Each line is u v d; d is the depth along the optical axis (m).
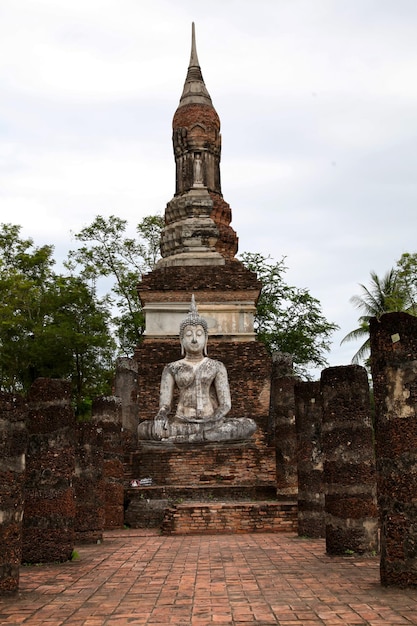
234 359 26.09
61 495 11.55
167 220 30.31
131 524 17.89
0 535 8.48
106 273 35.81
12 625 7.02
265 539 14.34
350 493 11.76
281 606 7.67
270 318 37.41
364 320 34.62
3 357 31.50
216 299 27.22
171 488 18.70
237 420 21.91
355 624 6.79
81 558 11.83
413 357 8.88
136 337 38.38
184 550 12.69
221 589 8.72
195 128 31.06
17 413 8.94
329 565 10.63
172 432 21.95
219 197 30.80
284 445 18.62
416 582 8.48
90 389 35.19
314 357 37.44
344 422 12.03
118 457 17.83
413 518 8.57
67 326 31.81
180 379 23.45
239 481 20.56
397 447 8.78
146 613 7.44
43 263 35.41
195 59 32.75
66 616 7.39
